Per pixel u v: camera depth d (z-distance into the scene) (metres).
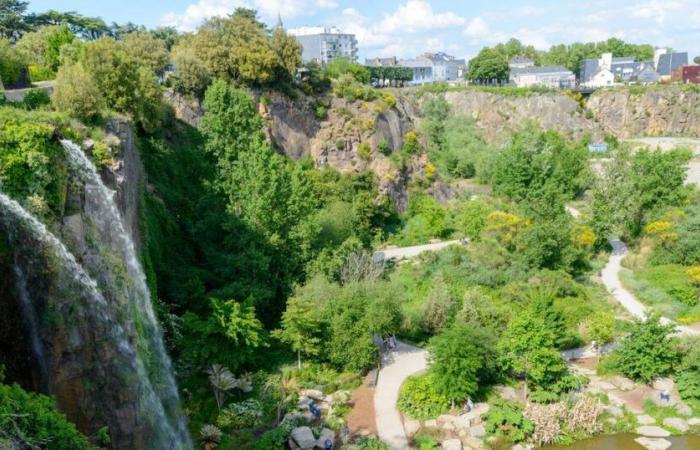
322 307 37.84
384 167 68.88
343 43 177.62
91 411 20.67
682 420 32.34
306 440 28.73
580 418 31.78
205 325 33.03
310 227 43.69
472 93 109.69
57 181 21.20
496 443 30.45
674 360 35.97
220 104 47.44
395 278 49.94
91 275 22.02
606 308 46.12
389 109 74.88
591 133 110.81
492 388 34.84
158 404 24.53
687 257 52.72
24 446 13.40
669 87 118.38
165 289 36.91
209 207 44.84
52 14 74.75
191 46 63.03
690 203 63.44
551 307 39.88
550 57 184.25
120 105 39.22
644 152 64.69
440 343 33.75
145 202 38.66
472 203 66.88
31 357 19.31
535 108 109.31
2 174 19.80
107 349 21.56
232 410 30.73
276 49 65.56
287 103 65.56
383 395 34.44
